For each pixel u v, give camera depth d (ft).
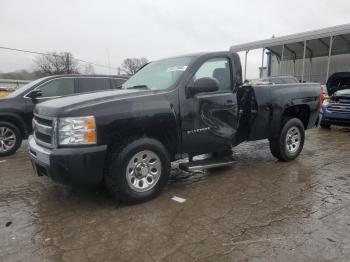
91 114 11.55
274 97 17.21
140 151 12.59
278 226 10.70
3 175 17.44
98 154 11.60
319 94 20.03
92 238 10.27
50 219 11.78
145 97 12.92
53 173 11.58
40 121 13.17
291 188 14.34
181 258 9.01
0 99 22.31
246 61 74.13
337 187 14.40
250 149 23.00
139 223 11.19
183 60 15.33
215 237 10.09
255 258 8.89
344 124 30.91
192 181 15.62
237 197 13.37
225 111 15.47
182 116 13.89
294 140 19.02
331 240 9.71
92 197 13.82
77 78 24.84
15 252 9.55
